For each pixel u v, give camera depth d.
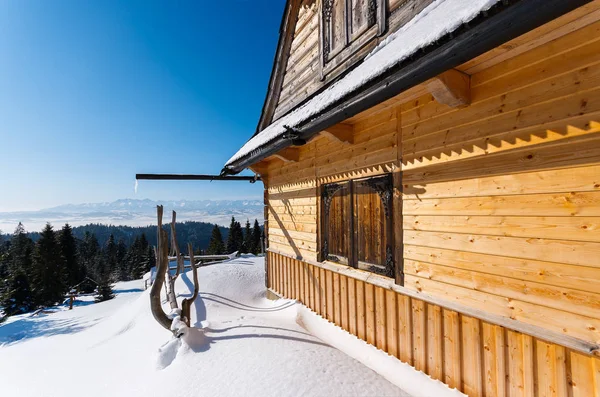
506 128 2.43
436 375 3.07
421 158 3.22
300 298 5.82
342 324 4.58
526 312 2.30
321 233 5.11
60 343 7.59
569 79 2.05
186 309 5.11
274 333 4.52
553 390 2.17
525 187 2.31
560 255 2.11
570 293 2.05
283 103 6.46
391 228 3.61
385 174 3.70
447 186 2.93
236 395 2.94
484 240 2.60
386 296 3.75
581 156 2.00
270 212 7.24
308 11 5.52
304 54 5.61
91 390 4.09
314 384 3.04
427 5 3.13
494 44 1.80
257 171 7.29
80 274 42.88
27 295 30.42
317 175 5.20
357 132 4.20
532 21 1.59
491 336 2.58
